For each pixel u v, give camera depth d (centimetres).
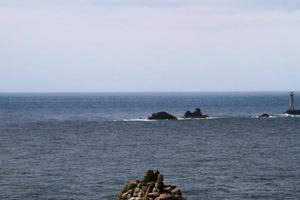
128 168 12556
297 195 9688
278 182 10856
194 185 10425
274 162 13750
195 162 13650
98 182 10688
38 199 9188
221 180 11000
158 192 6512
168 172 11969
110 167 12700
